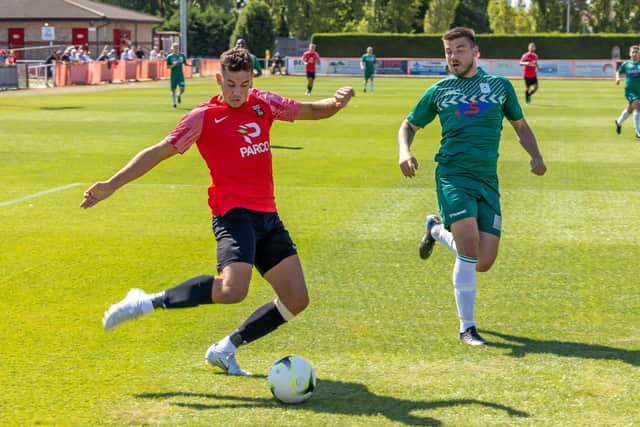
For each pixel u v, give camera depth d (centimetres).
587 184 1948
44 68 6938
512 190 1859
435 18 11294
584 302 1028
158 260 1234
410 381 768
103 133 3003
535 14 11506
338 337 895
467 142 892
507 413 695
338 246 1317
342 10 11612
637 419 683
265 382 767
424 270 1176
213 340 887
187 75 7938
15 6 8538
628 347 864
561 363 816
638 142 2816
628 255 1268
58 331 916
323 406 711
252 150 757
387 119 3678
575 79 8319
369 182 1964
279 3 11606
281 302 773
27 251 1288
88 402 720
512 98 912
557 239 1373
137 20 9088
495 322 949
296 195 1783
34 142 2727
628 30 11188
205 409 705
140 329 923
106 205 1664
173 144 740
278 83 6912
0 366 807
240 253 736
